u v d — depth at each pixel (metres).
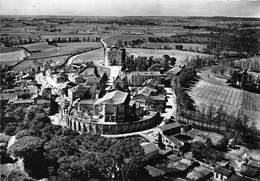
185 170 166.12
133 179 145.75
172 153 189.00
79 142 174.38
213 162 179.25
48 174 143.88
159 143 197.00
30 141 154.00
